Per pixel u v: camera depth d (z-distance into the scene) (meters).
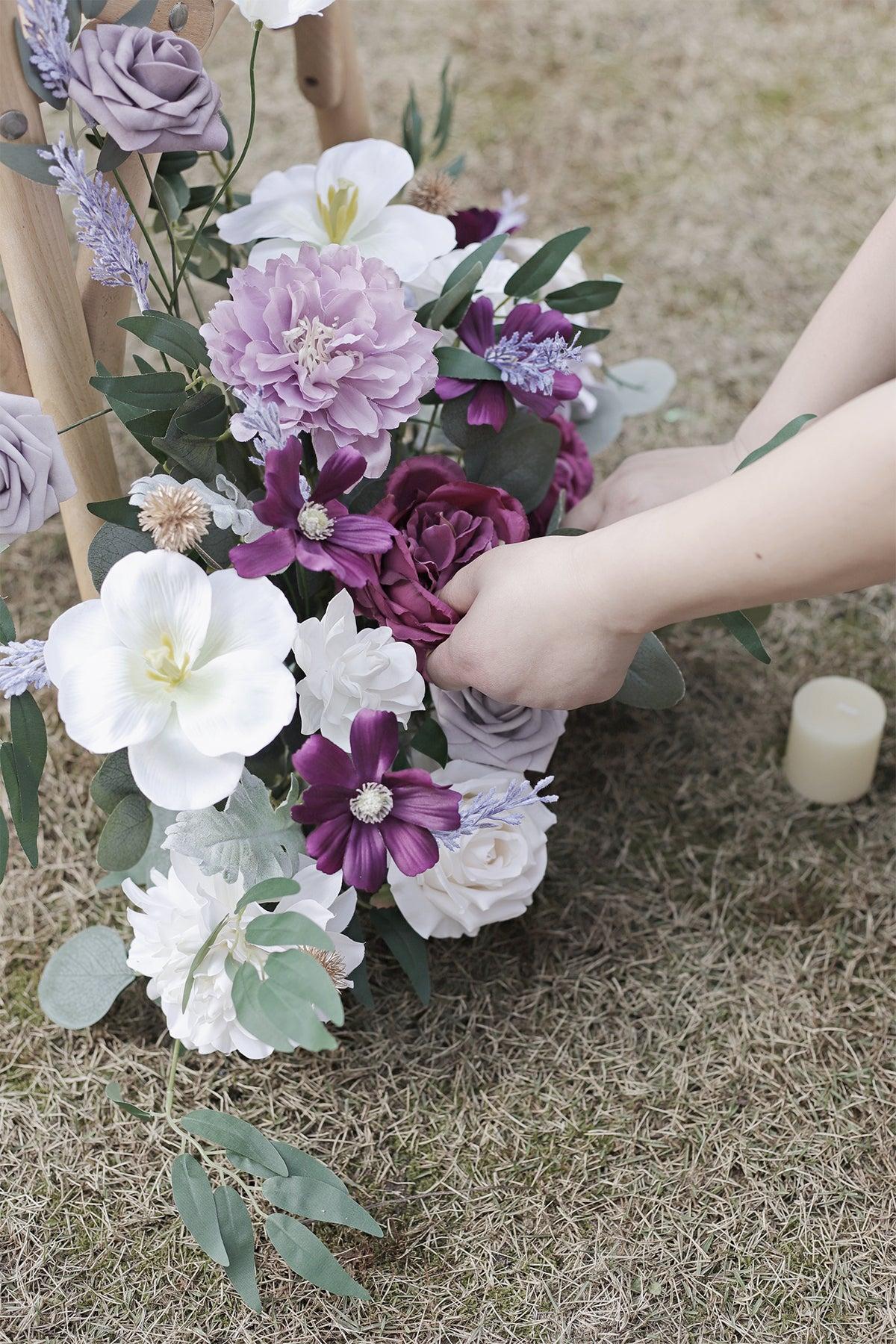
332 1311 0.87
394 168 0.99
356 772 0.79
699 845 1.18
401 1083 1.00
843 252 1.80
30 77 0.78
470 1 2.29
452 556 0.91
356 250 0.88
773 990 1.07
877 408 0.67
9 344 0.90
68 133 0.87
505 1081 1.00
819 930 1.11
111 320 0.95
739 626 0.94
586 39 2.22
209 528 0.87
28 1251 0.90
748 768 1.25
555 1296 0.88
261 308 0.85
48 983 1.02
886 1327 0.87
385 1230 0.91
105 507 0.86
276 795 1.02
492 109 2.06
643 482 1.03
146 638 0.77
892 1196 0.94
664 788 1.23
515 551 0.85
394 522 0.93
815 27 2.25
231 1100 0.99
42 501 0.81
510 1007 1.05
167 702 0.77
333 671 0.82
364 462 0.81
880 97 2.10
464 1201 0.93
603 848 1.17
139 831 0.89
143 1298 0.88
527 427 1.01
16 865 1.15
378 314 0.86
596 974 1.08
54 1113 0.98
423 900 0.94
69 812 1.19
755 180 1.93
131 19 0.83
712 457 1.06
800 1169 0.95
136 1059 1.02
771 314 1.71
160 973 0.84
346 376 0.85
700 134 2.02
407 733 0.98
